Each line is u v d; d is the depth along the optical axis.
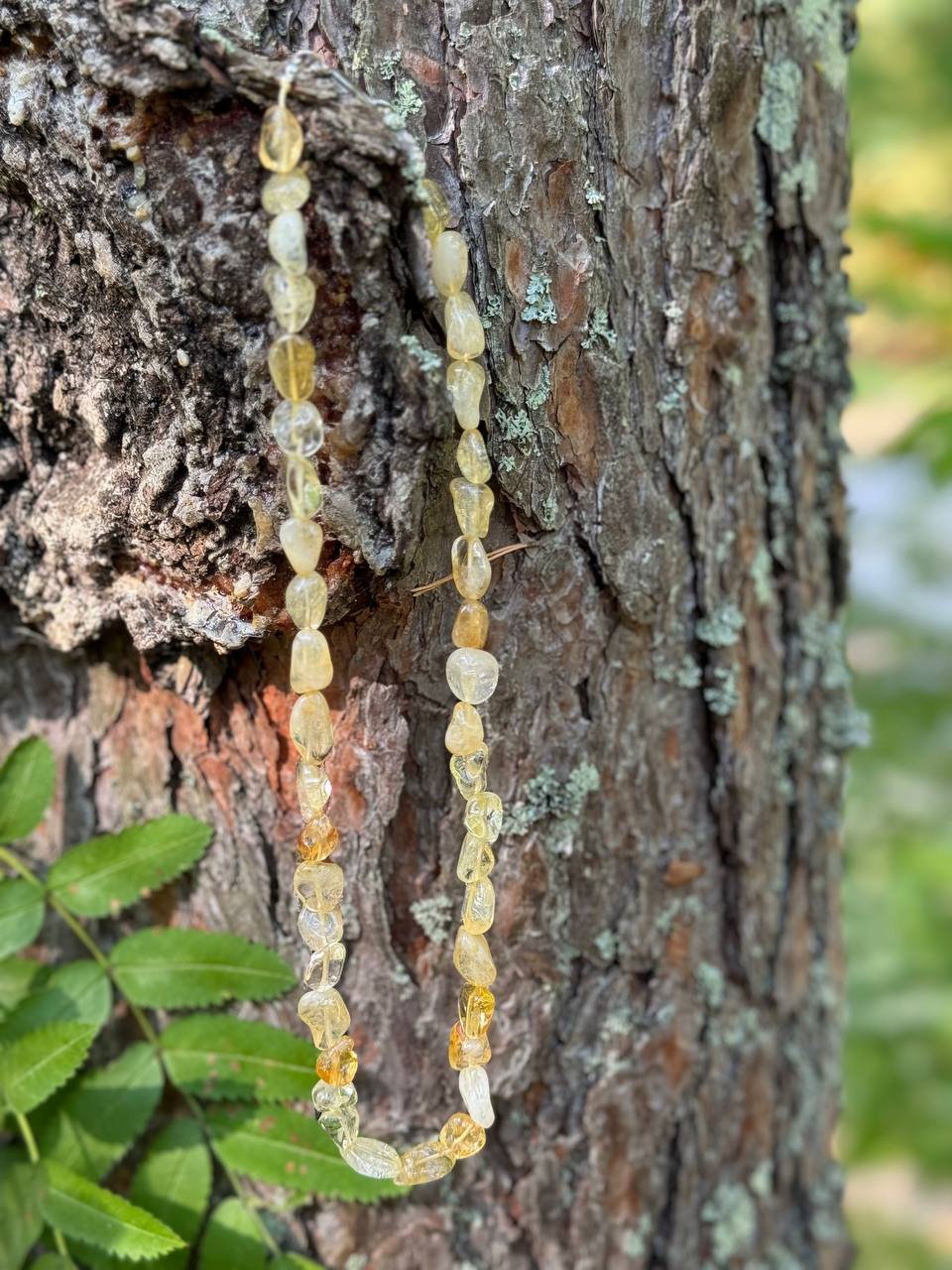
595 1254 0.39
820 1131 0.45
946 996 0.60
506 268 0.32
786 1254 0.44
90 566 0.33
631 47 0.33
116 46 0.28
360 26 0.31
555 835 0.36
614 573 0.35
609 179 0.33
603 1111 0.38
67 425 0.33
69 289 0.31
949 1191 0.73
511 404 0.33
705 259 0.35
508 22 0.31
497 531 0.34
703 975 0.40
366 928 0.36
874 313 0.72
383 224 0.29
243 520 0.31
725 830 0.39
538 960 0.37
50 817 0.38
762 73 0.34
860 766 0.72
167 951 0.36
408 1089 0.37
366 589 0.32
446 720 0.35
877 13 0.87
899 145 0.87
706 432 0.36
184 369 0.31
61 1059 0.33
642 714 0.37
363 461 0.31
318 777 0.32
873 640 0.81
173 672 0.35
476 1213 0.38
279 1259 0.36
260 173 0.29
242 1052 0.35
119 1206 0.33
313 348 0.30
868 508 0.85
